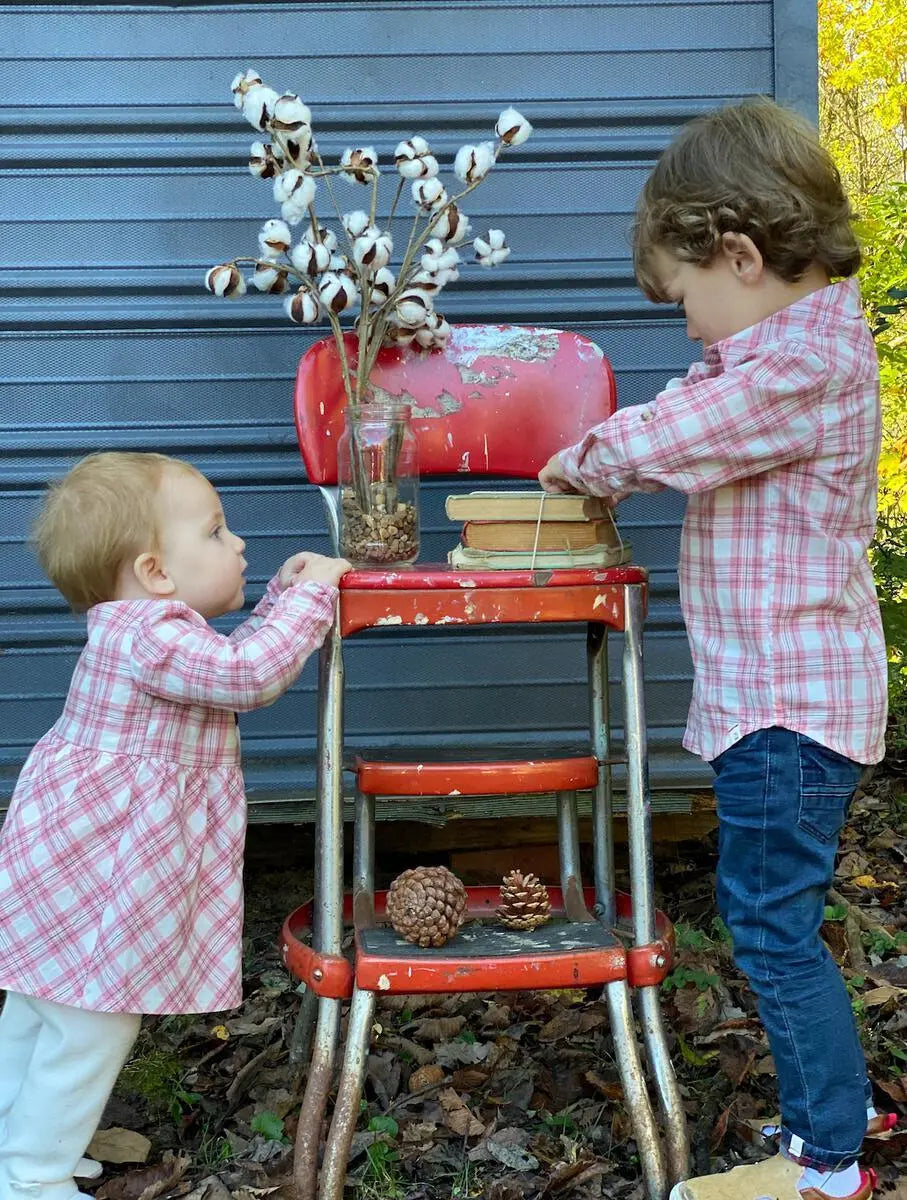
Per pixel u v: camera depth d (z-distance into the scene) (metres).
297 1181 1.60
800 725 1.57
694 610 1.67
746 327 1.64
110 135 2.45
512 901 1.76
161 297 2.49
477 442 2.08
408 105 2.47
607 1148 1.75
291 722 2.56
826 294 1.62
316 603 1.67
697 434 1.58
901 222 3.56
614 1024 1.62
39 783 1.68
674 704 2.59
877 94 5.96
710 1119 1.79
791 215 1.56
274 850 2.75
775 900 1.58
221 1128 1.83
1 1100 1.70
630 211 2.50
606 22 2.46
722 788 1.62
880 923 2.51
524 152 2.48
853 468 1.61
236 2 2.44
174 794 1.66
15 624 2.53
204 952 1.67
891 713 3.65
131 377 2.49
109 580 1.74
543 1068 1.96
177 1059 2.03
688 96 2.47
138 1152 1.76
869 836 3.03
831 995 1.56
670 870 2.72
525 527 1.72
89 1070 1.62
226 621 2.54
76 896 1.62
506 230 2.50
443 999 2.21
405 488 1.82
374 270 1.90
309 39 2.45
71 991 1.59
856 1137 1.54
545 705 2.58
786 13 2.45
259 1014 2.19
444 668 2.56
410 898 1.67
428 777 1.75
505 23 2.46
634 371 2.53
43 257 2.46
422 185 1.90
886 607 2.83
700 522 1.67
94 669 1.69
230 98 2.45
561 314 2.51
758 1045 1.97
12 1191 1.60
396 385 2.06
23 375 2.48
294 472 2.52
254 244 2.48
